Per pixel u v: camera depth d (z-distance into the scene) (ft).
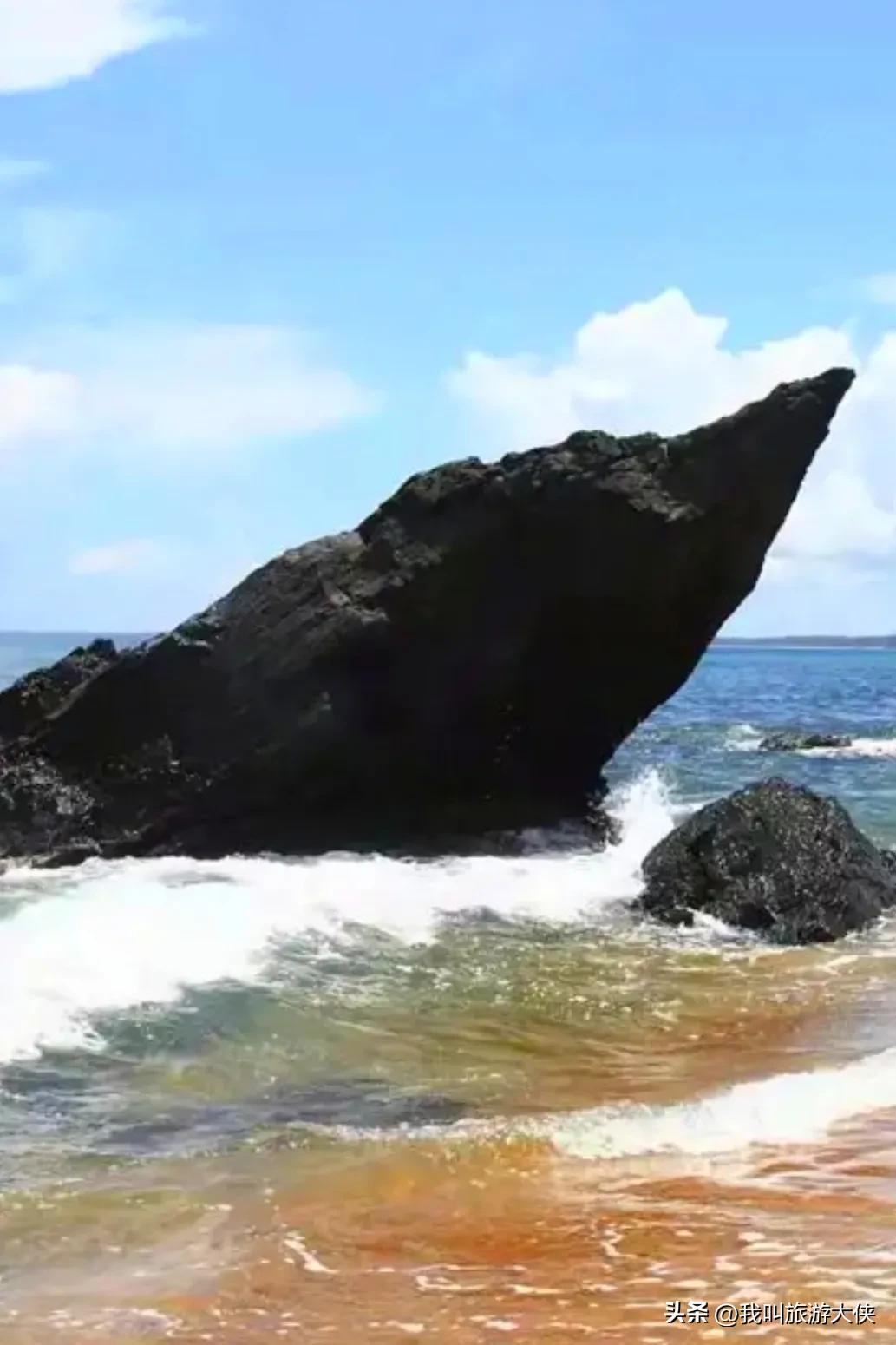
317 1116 26.78
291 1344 17.49
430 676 59.93
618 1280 19.07
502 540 58.75
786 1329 17.38
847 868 46.60
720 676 368.68
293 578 59.41
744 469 57.88
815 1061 30.66
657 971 39.50
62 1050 30.32
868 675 379.55
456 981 37.70
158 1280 19.51
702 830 48.24
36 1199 22.47
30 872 52.90
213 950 38.22
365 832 60.59
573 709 64.23
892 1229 20.70
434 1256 20.13
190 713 58.49
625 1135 25.32
